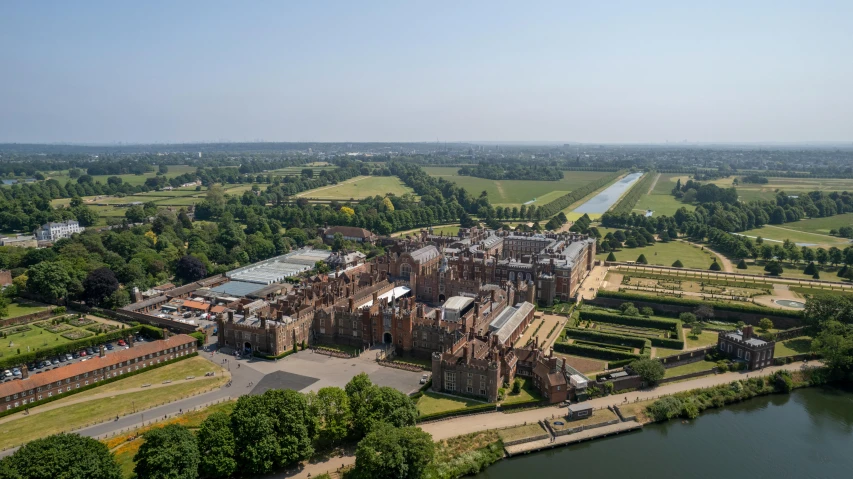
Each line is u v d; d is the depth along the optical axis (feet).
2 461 461.78
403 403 629.92
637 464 619.67
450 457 609.01
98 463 486.79
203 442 544.62
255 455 542.98
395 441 538.47
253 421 556.51
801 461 627.05
